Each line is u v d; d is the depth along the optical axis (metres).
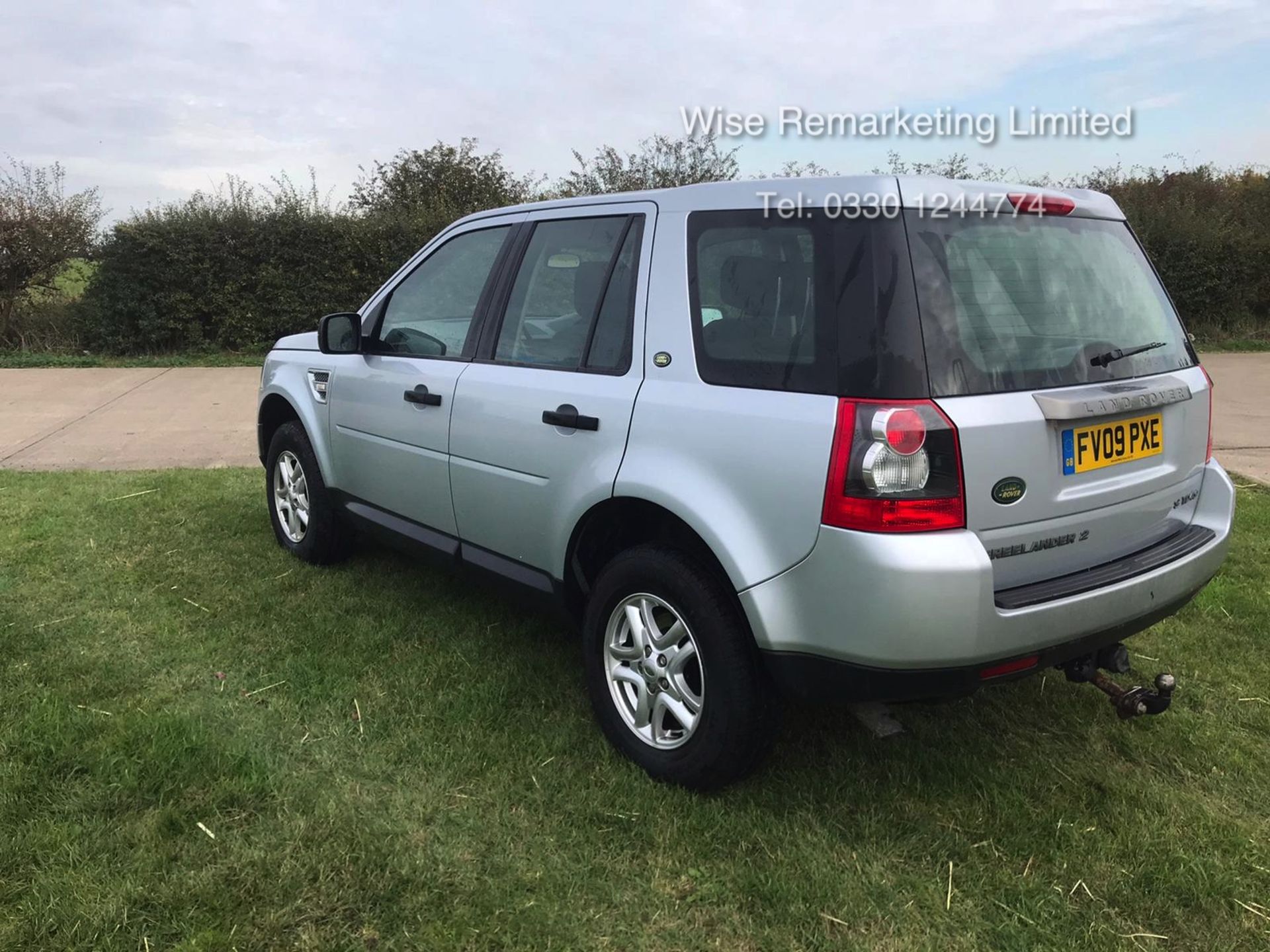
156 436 8.15
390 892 2.28
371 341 4.07
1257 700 3.38
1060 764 2.95
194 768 2.74
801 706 3.28
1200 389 2.90
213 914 2.19
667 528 2.82
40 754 2.78
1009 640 2.27
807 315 2.39
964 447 2.21
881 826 2.61
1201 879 2.39
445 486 3.55
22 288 13.48
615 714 2.93
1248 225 16.78
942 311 2.30
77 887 2.24
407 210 15.83
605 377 2.89
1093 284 2.71
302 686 3.35
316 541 4.53
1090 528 2.53
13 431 8.30
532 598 3.26
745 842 2.52
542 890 2.32
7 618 3.89
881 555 2.18
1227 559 4.82
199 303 13.35
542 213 3.38
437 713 3.18
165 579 4.42
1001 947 2.18
